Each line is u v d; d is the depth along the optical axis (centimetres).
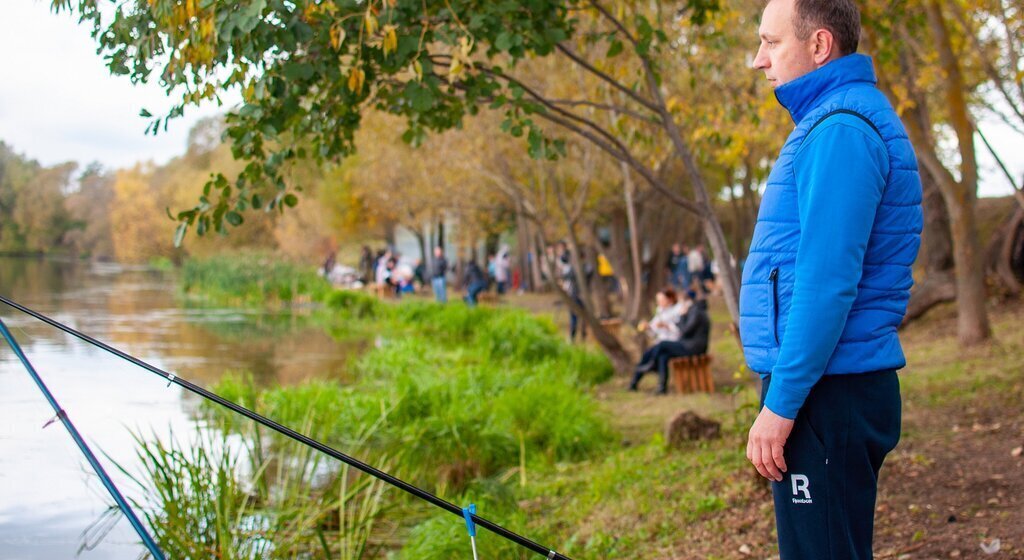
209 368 1517
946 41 1073
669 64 774
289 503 602
